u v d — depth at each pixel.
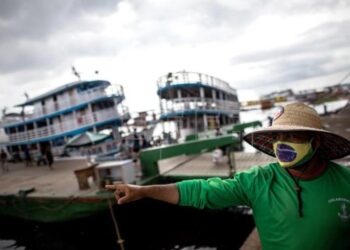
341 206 1.32
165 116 19.02
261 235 1.48
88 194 8.20
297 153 1.40
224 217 8.94
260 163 10.14
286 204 1.37
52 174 14.46
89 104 20.89
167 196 1.49
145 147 15.72
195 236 8.00
